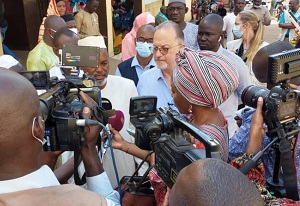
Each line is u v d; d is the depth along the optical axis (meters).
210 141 1.18
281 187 1.67
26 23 9.42
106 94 2.66
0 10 7.51
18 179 1.14
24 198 1.11
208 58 1.54
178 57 1.61
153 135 1.34
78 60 1.89
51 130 1.45
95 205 1.12
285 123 1.60
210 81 1.48
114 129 2.02
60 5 6.58
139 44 3.42
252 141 1.63
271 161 1.75
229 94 1.55
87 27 7.08
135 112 1.43
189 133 1.33
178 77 1.56
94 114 1.62
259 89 1.74
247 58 4.00
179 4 4.77
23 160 1.15
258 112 1.64
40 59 4.20
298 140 1.67
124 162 2.46
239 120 2.05
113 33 9.80
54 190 1.15
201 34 3.45
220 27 3.41
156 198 1.53
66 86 1.71
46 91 1.59
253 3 7.64
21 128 1.11
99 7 9.11
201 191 0.93
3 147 1.10
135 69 3.57
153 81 2.79
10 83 1.11
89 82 1.85
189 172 0.99
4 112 1.07
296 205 1.44
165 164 1.30
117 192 1.65
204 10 12.11
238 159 1.61
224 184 0.94
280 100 1.55
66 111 1.48
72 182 2.05
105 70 2.57
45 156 1.54
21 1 9.26
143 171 2.29
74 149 1.48
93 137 1.59
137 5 10.34
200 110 1.58
